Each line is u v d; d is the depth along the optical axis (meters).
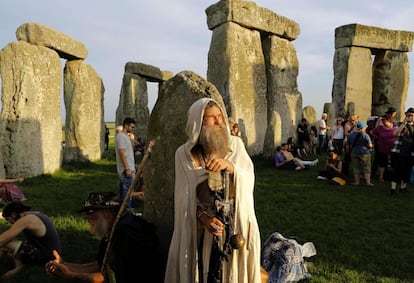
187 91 3.49
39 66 10.98
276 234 4.46
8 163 10.14
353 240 5.44
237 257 2.57
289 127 15.84
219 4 13.23
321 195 8.38
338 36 19.45
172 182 3.51
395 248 5.19
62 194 8.23
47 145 11.18
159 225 3.56
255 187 9.09
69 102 13.85
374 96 20.98
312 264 4.50
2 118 10.24
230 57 12.97
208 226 2.49
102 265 3.15
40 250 4.36
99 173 11.31
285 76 15.77
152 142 3.20
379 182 10.03
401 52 20.48
